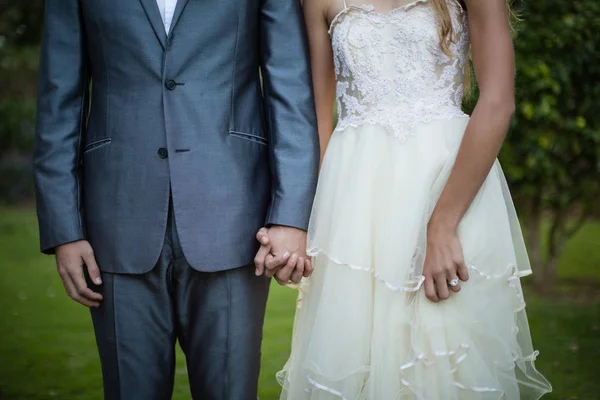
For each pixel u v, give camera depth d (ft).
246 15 7.53
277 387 13.16
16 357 15.40
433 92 7.45
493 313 7.15
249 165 7.56
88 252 7.44
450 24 7.32
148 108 7.34
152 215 7.29
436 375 7.07
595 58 17.20
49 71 7.55
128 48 7.37
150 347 7.47
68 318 18.97
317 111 8.11
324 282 7.50
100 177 7.46
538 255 21.15
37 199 7.47
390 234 7.22
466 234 7.16
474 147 7.01
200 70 7.39
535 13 17.20
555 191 19.42
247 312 7.53
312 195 7.44
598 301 19.90
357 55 7.58
